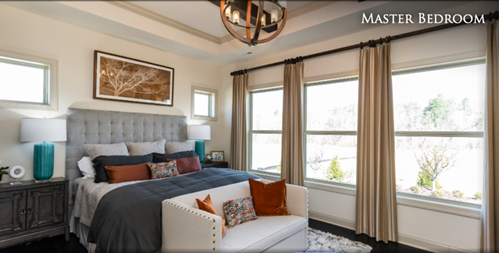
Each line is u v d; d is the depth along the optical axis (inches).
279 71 165.9
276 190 104.4
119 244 75.9
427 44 110.3
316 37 137.0
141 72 150.7
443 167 108.7
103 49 135.9
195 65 182.9
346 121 139.0
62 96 122.4
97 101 134.4
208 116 194.1
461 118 105.3
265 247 78.6
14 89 112.3
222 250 68.9
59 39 121.2
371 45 121.5
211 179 112.1
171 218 77.0
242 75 183.3
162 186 98.4
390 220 113.0
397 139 120.9
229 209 90.8
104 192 96.7
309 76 149.6
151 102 155.7
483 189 94.2
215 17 74.5
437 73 111.4
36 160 107.5
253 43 63.9
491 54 94.0
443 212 104.1
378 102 118.2
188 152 152.9
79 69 127.8
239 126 182.9
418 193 114.5
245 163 179.8
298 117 149.6
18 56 109.3
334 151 143.0
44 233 104.7
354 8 104.9
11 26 107.8
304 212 100.6
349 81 138.3
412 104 117.3
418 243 109.0
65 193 111.0
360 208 123.5
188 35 153.1
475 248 97.1
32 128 102.7
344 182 138.4
